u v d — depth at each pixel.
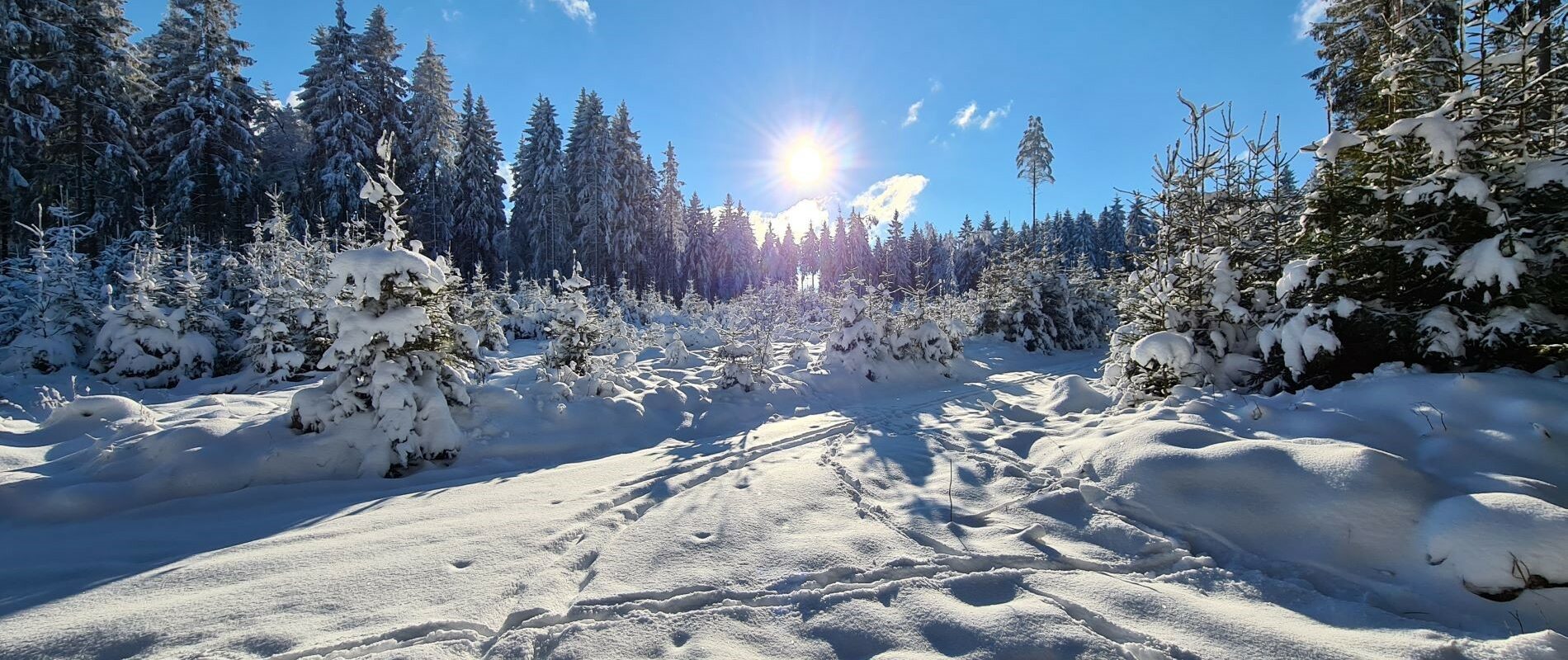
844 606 2.89
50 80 17.59
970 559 3.45
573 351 10.27
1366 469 3.69
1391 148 5.74
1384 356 5.75
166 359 11.12
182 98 22.66
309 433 6.17
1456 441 4.12
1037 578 3.21
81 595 3.11
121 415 6.97
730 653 2.49
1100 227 55.53
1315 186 6.55
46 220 19.28
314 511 4.79
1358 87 11.56
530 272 35.41
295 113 29.52
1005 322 20.98
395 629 2.71
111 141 20.12
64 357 11.16
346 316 6.45
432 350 7.00
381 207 6.81
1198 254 7.49
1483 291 5.11
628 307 27.22
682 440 8.12
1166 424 5.03
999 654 2.48
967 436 6.91
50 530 4.35
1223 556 3.58
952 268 55.28
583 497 4.89
